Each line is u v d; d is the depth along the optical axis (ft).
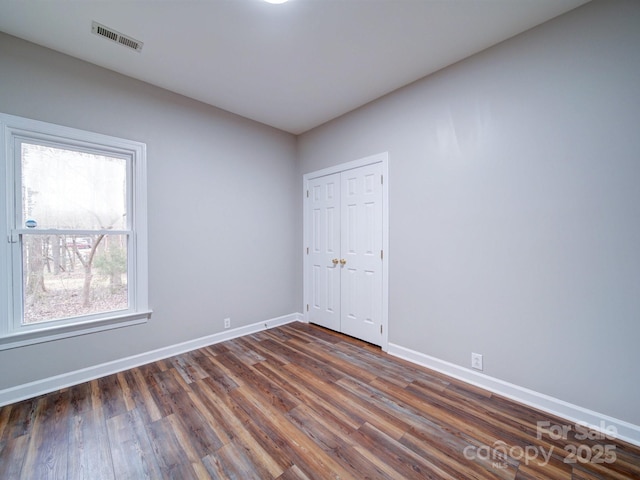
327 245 11.46
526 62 6.34
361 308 10.18
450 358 7.69
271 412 6.09
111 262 7.96
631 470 4.62
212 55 7.15
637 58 5.13
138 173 8.20
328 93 9.05
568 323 5.88
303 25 6.13
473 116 7.18
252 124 11.07
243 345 9.79
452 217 7.60
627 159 5.24
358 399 6.58
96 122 7.52
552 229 6.05
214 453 4.97
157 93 8.58
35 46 6.69
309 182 12.22
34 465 4.71
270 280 11.75
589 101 5.59
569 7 5.67
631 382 5.22
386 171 9.16
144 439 5.29
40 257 6.95
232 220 10.44
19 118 6.47
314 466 4.69
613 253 5.39
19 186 6.64
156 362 8.45
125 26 6.15
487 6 5.62
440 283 7.88
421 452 4.99
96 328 7.54
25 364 6.61
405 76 8.12
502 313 6.76
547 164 6.09
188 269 9.30
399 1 5.50
